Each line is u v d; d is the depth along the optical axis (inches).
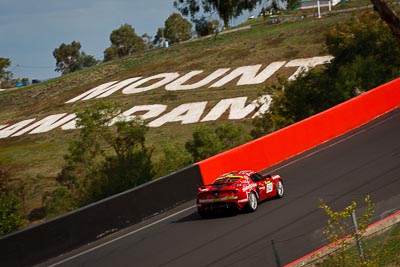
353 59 2497.5
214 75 4864.7
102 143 3255.4
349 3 6678.2
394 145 1512.1
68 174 2337.6
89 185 1841.8
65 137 4104.3
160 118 4040.4
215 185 1066.7
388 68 2445.9
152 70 5693.9
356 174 1264.8
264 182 1115.9
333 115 1817.2
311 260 668.7
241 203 1037.2
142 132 2003.0
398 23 705.6
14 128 4913.9
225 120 3668.8
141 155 1929.1
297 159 1593.3
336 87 2347.4
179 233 999.6
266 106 3722.9
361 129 1824.6
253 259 765.3
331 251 672.4
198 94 4424.2
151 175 1893.5
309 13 6471.5
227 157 1451.8
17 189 2049.7
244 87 4320.9
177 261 833.5
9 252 948.0
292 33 5477.4
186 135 3462.1
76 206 1811.0
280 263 716.0
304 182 1279.5
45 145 3818.9
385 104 2004.2
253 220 995.3
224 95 4215.1
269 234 887.1
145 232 1063.6
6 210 1434.5
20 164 3085.6
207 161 1390.3
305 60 4527.6
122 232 1102.4
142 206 1181.1
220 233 944.3
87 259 949.2
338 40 2625.5
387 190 1077.1
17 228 1430.9
